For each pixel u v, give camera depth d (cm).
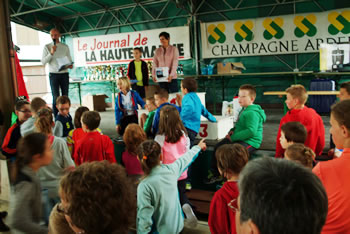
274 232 43
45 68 1405
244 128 270
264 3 744
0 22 302
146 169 176
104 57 955
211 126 349
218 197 139
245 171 50
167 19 857
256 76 776
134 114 397
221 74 717
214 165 294
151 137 340
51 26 993
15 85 318
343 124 95
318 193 45
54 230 96
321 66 662
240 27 766
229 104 530
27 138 136
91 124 233
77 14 967
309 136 240
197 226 235
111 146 242
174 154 229
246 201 47
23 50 1583
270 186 45
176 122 230
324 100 564
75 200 64
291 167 48
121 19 925
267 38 746
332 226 94
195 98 296
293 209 43
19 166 132
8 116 308
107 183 65
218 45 797
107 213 63
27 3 856
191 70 844
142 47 891
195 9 809
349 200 90
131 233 196
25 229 122
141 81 527
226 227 137
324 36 693
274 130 441
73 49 1008
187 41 821
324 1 686
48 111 211
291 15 714
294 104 246
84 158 234
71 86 1031
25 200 125
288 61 743
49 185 193
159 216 174
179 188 248
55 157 196
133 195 71
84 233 67
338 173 94
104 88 984
